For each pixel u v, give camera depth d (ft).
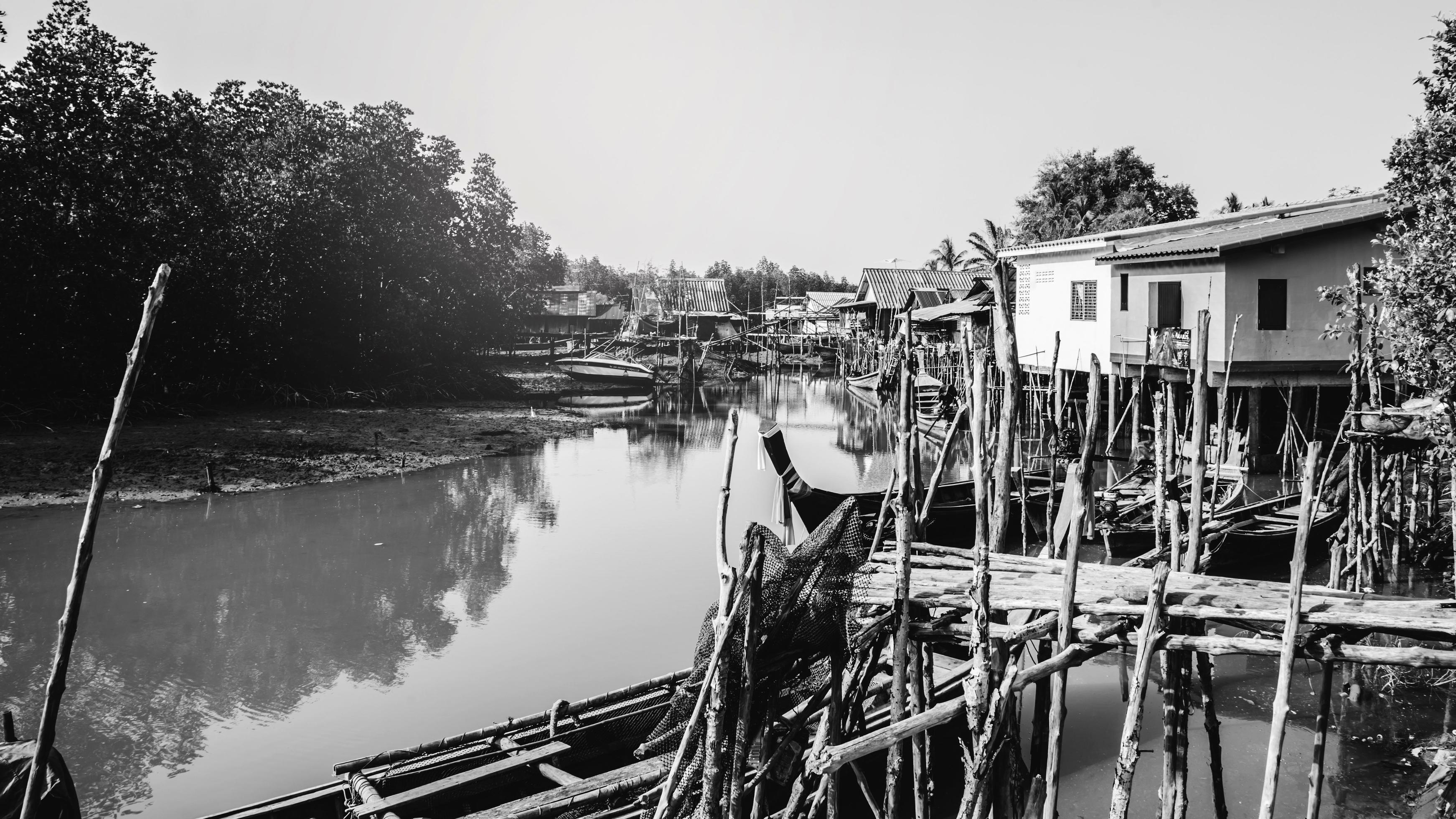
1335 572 40.96
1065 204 152.97
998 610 23.41
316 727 36.88
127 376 10.46
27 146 103.81
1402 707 35.73
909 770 28.60
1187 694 23.58
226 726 36.91
